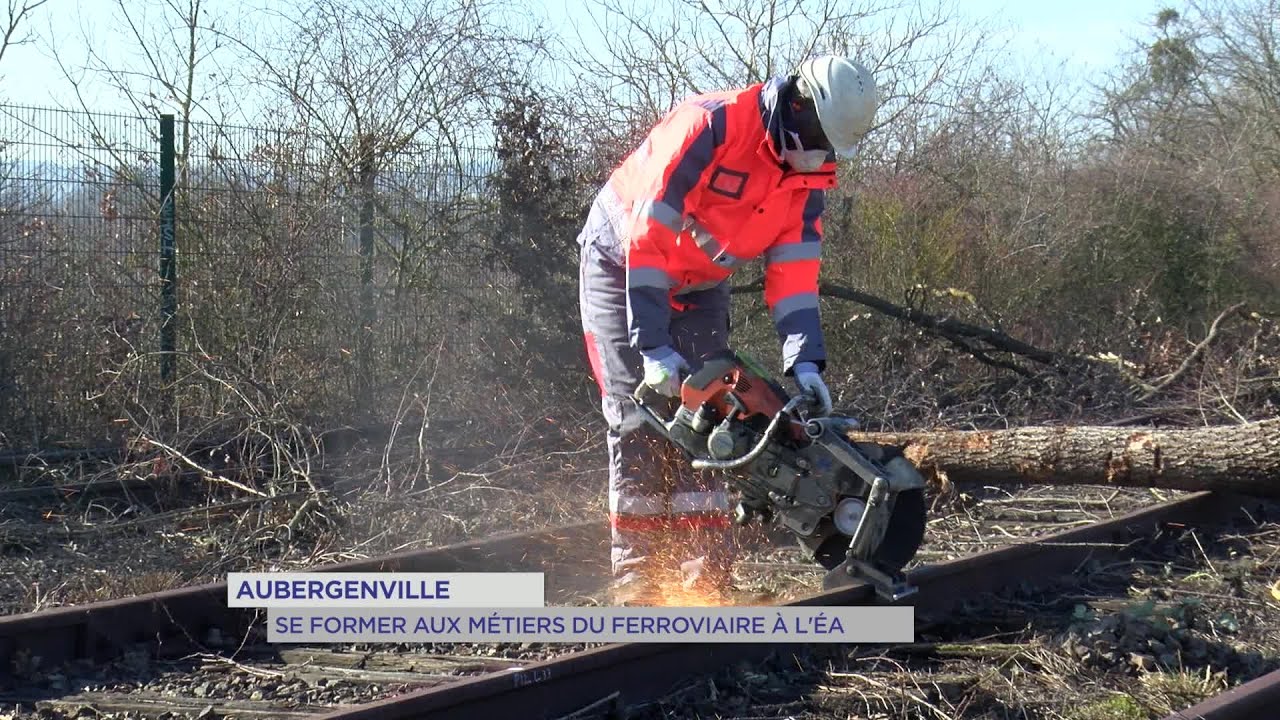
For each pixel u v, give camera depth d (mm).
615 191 5188
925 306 11289
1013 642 4809
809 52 13422
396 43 10570
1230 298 15578
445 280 10094
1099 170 16188
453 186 10359
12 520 6824
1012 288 14141
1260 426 5824
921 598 5031
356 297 9992
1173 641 4613
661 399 4969
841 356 11508
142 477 7453
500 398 9391
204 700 4102
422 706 3596
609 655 4086
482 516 7039
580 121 10672
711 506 5227
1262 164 17516
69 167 9133
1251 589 5664
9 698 4086
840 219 12805
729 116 4676
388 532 6523
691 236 4910
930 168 14609
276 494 6938
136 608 4602
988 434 6637
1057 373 11086
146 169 9445
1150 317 14336
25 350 8781
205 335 9383
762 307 10609
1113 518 6352
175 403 8695
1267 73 18984
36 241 8992
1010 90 16469
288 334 9594
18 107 8922
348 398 9602
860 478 4609
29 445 8422
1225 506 7074
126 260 9352
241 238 9719
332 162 10258
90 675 4336
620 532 5238
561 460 8078
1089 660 4496
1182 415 10336
